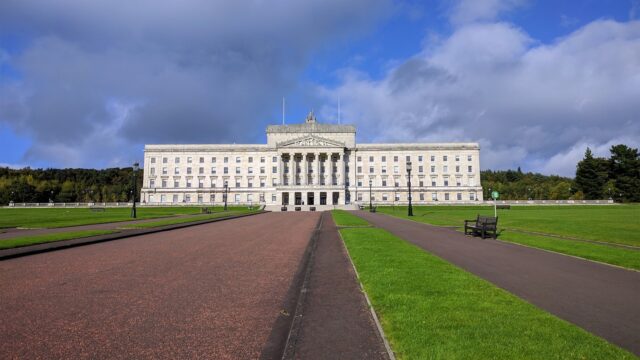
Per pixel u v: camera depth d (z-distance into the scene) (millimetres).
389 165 143875
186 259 18141
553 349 6645
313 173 142000
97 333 8320
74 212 77938
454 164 143250
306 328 8672
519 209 85250
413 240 25125
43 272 14789
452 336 7262
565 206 102188
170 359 7020
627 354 6469
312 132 148375
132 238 27328
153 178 146250
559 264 16219
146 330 8531
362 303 10641
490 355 6422
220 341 7930
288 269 15758
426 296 10125
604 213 59281
